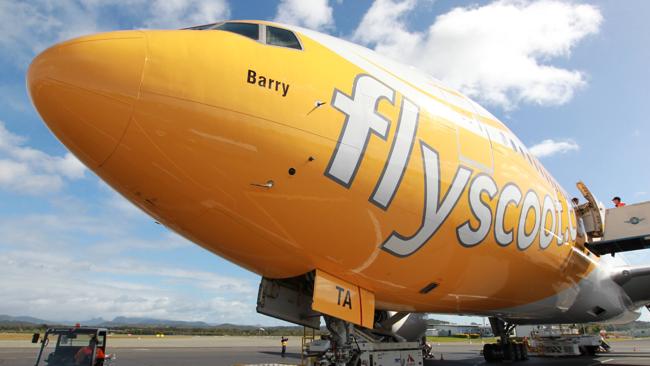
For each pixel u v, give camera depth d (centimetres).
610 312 1766
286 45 789
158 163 658
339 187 756
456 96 1067
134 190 701
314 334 1324
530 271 1195
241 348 4459
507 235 1037
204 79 666
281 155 703
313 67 773
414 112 867
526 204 1094
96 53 624
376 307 1134
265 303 935
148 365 2417
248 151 684
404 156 817
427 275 956
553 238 1234
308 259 835
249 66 708
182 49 675
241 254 829
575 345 3228
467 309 1261
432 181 855
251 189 705
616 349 4638
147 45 656
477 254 992
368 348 1089
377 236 826
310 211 754
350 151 755
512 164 1078
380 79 856
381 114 809
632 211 1518
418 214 847
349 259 843
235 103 676
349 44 913
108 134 630
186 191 692
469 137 968
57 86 611
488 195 971
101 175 697
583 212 1573
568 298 1484
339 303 886
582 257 1445
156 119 636
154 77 641
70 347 1471
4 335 7625
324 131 736
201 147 660
